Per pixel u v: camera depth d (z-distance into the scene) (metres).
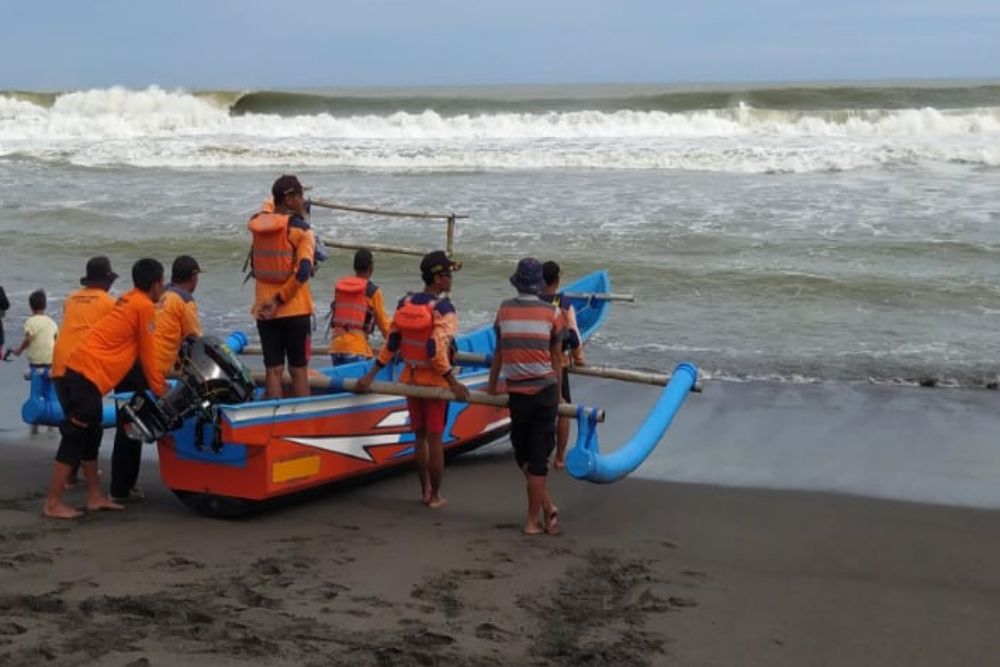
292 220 7.42
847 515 7.32
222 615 5.28
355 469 7.59
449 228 11.34
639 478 8.16
